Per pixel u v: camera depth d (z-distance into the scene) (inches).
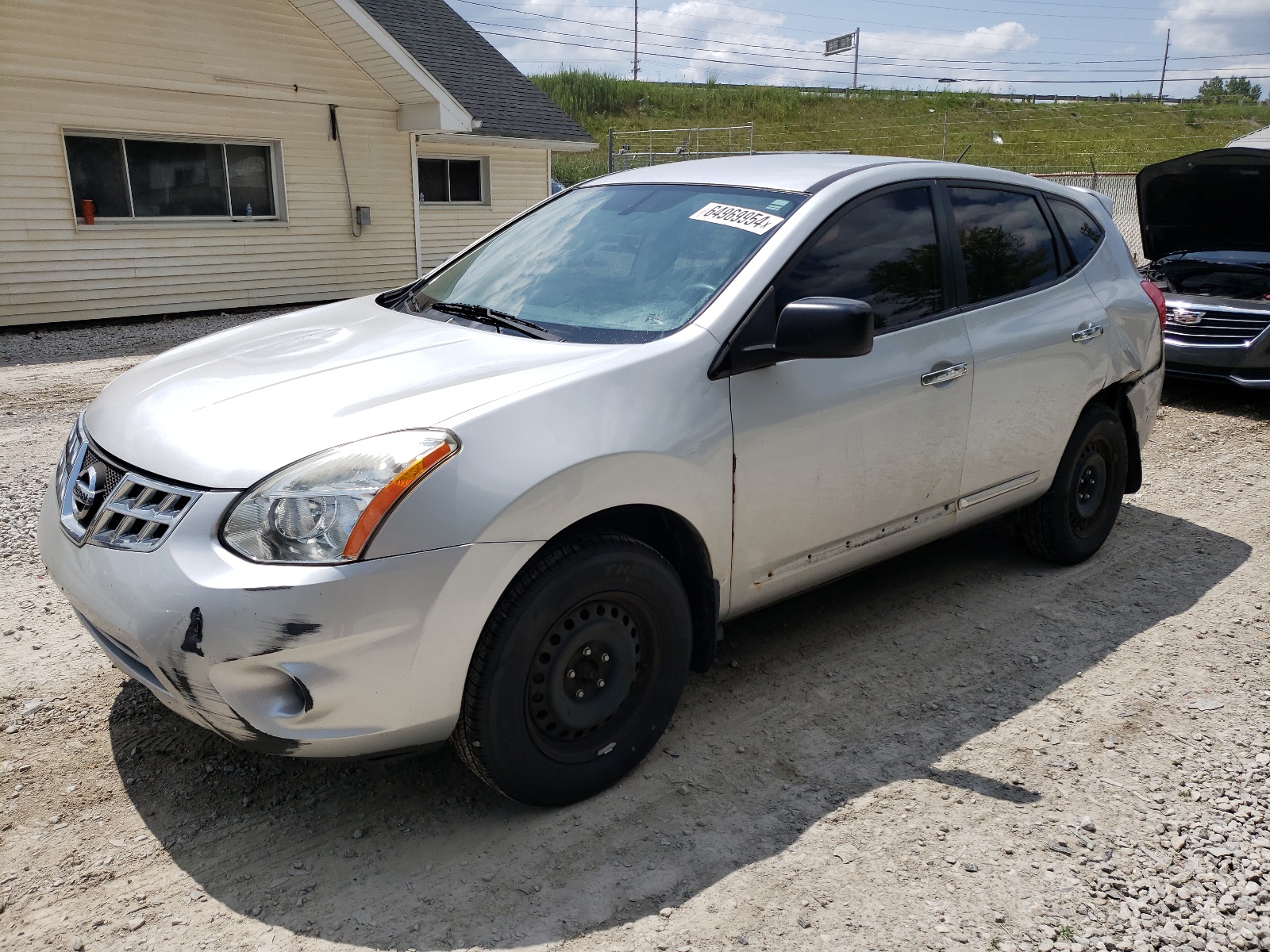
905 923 87.9
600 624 101.1
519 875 94.0
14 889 90.9
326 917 88.1
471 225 663.8
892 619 152.1
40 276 454.3
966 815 103.8
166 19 469.1
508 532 90.6
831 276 122.0
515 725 95.8
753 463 111.6
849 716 124.0
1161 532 191.8
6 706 121.4
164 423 98.7
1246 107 1920.5
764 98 1887.3
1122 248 178.7
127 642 89.4
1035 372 148.1
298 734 86.8
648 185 142.5
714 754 115.0
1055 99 1999.3
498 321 119.8
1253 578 169.0
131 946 84.3
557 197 154.0
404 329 121.5
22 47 425.7
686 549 111.6
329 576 84.1
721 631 117.3
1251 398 317.4
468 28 739.4
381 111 576.7
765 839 99.7
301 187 548.1
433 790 107.5
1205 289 310.2
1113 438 171.2
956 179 145.5
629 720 107.6
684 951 84.3
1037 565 174.6
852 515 126.3
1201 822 102.8
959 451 138.4
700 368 107.2
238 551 85.7
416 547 86.7
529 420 94.5
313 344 118.5
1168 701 127.9
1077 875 94.4
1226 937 86.9
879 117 1808.6
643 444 100.0
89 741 114.8
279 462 88.2
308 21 524.4
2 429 260.8
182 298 509.0
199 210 510.6
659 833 100.5
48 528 104.6
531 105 685.9
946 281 137.9
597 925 87.4
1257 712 125.3
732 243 121.0
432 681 89.6
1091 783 109.8
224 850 97.1
